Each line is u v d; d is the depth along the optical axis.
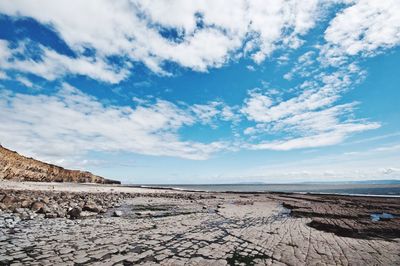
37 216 14.66
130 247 9.32
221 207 25.25
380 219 18.20
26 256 7.64
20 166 58.06
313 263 8.14
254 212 21.88
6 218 13.05
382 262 8.41
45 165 70.38
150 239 10.69
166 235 11.62
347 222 15.64
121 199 30.95
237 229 13.67
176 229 13.17
